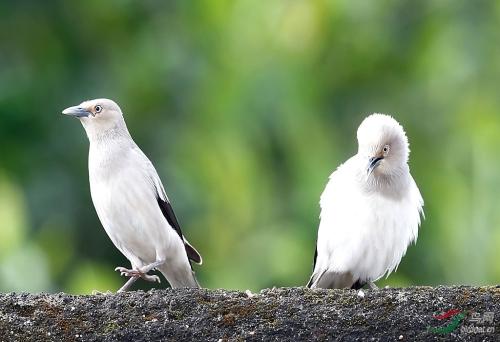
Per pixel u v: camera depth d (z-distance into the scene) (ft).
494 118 56.54
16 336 24.40
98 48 54.95
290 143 54.90
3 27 54.39
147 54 55.06
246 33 56.90
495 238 53.26
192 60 55.52
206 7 57.06
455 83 57.21
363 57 56.85
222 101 55.11
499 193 54.29
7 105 52.34
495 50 57.31
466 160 55.77
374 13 57.06
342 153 55.01
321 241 32.81
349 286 33.40
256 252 53.01
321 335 24.61
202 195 52.95
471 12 57.52
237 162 54.29
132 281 33.68
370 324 24.71
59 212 50.98
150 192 33.63
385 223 31.78
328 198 32.68
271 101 55.21
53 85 53.42
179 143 53.72
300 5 56.44
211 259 52.80
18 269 50.11
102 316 24.80
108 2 55.21
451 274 52.90
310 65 56.13
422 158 55.93
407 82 57.26
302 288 25.67
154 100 54.13
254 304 25.05
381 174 31.86
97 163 33.86
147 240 33.73
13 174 51.52
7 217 50.93
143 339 24.53
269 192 54.39
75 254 51.11
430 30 57.72
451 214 54.29
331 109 56.13
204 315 24.86
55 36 54.65
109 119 34.22
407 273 52.90
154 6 56.29
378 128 31.91
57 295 25.22
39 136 52.26
